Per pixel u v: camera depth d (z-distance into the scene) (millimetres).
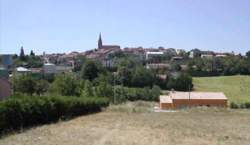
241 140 25312
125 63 150125
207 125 36938
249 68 170750
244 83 149750
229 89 138250
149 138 25078
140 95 106688
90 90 85500
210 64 170000
